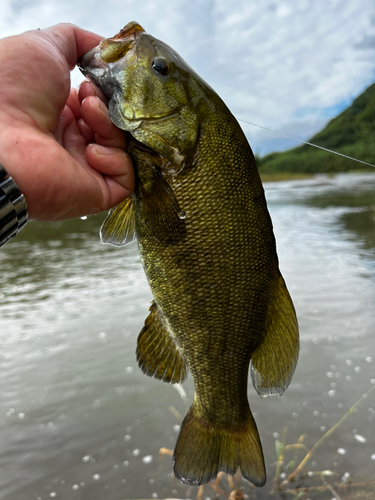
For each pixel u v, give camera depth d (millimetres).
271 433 574
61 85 253
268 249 310
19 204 215
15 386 718
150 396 680
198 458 325
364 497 452
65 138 278
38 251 2037
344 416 575
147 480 507
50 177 226
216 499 479
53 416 630
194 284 296
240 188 291
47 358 813
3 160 215
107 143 268
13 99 231
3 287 1350
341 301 1054
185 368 331
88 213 261
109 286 1311
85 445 569
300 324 918
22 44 238
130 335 906
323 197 4383
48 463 537
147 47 279
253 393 670
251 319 312
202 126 284
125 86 272
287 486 485
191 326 307
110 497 483
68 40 275
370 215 2738
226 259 293
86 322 993
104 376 743
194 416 337
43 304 1149
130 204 316
